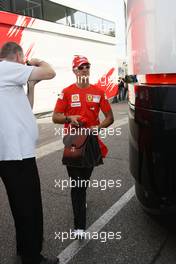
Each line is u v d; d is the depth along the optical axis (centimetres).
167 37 268
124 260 302
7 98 262
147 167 291
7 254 318
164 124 269
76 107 341
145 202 326
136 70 307
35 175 275
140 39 293
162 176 276
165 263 294
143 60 291
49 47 1622
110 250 319
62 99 344
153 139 279
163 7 268
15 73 261
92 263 300
